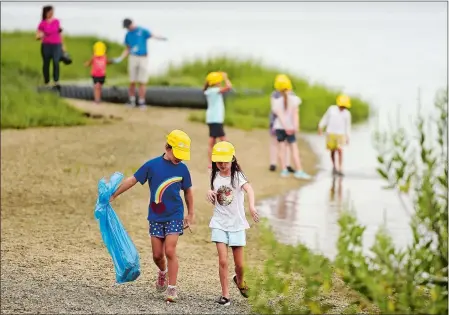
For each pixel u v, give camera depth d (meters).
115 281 21.83
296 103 39.06
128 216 30.69
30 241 26.61
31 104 47.78
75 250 25.64
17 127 44.59
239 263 20.19
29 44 67.94
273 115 39.41
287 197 34.97
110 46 78.00
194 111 54.56
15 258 24.19
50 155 38.69
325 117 39.91
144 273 22.92
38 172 35.84
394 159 17.39
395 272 16.84
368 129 52.25
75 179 35.16
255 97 59.12
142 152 40.50
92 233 28.06
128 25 53.72
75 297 19.89
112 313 18.64
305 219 31.11
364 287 17.00
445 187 17.14
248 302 20.02
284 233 28.91
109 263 23.95
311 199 34.69
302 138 49.84
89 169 36.81
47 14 53.75
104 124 47.00
